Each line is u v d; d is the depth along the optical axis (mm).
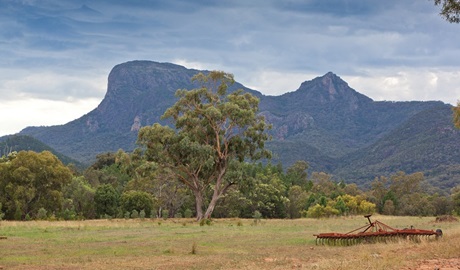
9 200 73688
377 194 134875
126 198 80000
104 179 117125
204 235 32625
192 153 59594
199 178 64750
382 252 19406
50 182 75250
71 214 72250
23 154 73812
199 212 62031
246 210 90062
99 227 41219
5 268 17469
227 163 63344
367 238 24953
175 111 63156
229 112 61688
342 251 21750
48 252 22703
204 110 61469
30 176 71750
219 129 62438
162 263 18703
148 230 38156
